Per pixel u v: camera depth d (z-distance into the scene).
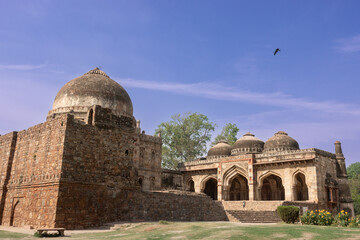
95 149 16.72
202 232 10.91
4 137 21.09
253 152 32.94
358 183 56.22
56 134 16.28
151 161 30.75
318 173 26.33
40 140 17.55
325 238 9.12
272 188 32.44
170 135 41.78
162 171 32.59
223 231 10.74
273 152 29.20
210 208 22.31
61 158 15.34
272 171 28.61
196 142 41.84
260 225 13.13
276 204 23.36
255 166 29.66
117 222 16.36
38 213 15.80
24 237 12.25
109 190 16.83
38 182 16.44
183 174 34.91
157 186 30.58
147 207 18.30
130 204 17.55
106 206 16.50
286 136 32.59
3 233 13.45
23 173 18.33
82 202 15.59
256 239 9.29
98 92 22.72
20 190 17.98
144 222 16.00
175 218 19.66
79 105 22.16
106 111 17.69
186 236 10.44
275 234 9.94
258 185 29.16
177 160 41.28
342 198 28.38
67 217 14.89
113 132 17.73
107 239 10.80
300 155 27.25
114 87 23.78
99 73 25.14
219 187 31.11
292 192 27.11
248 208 24.75
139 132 30.31
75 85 23.03
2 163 20.42
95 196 16.16
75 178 15.57
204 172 33.34
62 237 12.05
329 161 28.39
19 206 17.77
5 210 18.88
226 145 36.66
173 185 33.41
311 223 14.52
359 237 9.22
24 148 18.97
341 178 28.98
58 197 14.80
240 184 34.22
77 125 16.25
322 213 14.63
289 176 27.58
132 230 13.44
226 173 31.12
